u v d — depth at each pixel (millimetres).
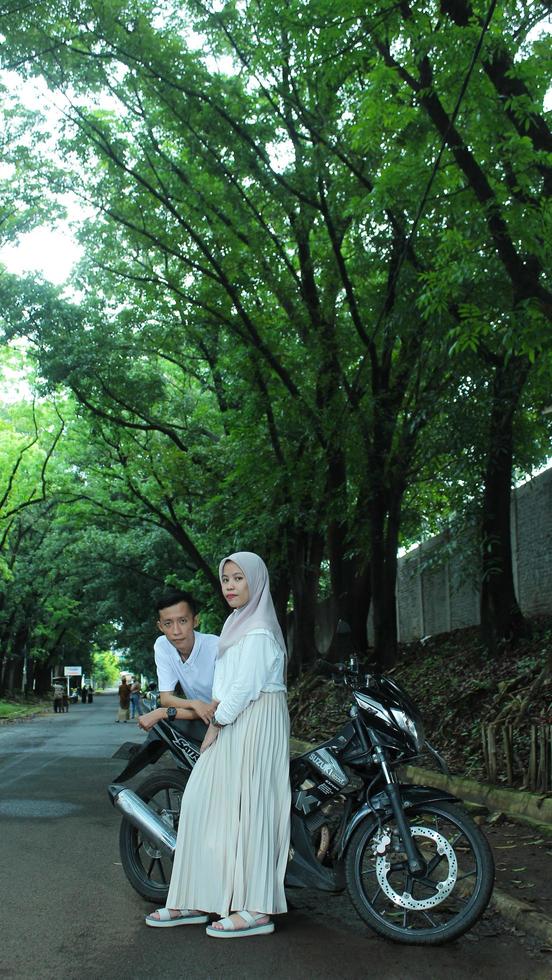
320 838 5211
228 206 16938
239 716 5191
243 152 15492
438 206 12391
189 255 18516
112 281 21625
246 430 19484
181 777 5711
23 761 16219
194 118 15555
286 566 22953
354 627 20078
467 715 12367
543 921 4984
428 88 10008
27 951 4750
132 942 4910
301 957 4660
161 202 17797
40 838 8055
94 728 29266
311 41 11258
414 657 18922
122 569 44875
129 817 5598
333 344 16734
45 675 79438
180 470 25250
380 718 5137
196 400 27000
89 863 6949
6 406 40438
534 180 10469
